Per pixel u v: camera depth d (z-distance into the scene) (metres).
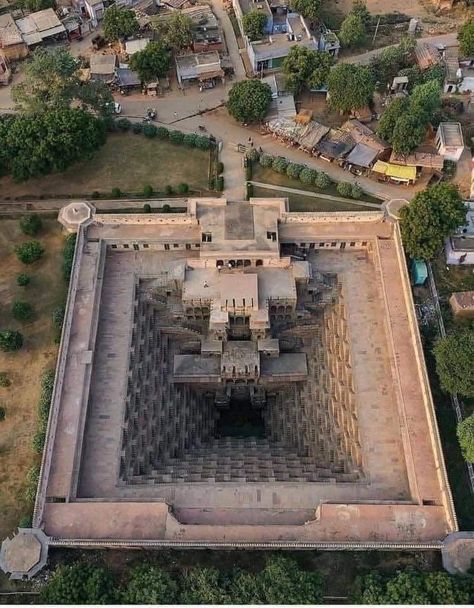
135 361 85.88
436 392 84.19
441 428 81.94
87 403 79.88
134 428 82.19
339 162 114.00
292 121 119.06
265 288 89.06
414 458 74.69
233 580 68.06
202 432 97.44
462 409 83.19
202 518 72.88
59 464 74.62
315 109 125.75
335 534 69.69
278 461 85.88
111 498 74.12
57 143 104.06
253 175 113.81
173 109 127.19
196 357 95.06
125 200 110.38
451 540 69.06
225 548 72.88
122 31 135.75
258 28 134.00
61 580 67.31
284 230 93.44
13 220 106.81
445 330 90.12
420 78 125.19
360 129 116.69
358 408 80.94
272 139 120.50
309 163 116.00
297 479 77.56
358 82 115.94
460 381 78.38
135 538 69.62
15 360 90.69
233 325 92.12
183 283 89.56
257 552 73.75
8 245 103.38
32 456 82.38
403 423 77.25
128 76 129.88
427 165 110.19
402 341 83.69
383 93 127.75
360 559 73.00
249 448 92.31
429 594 65.19
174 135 117.94
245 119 119.06
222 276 89.25
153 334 92.56
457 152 111.94
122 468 77.12
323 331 93.38
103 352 85.38
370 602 65.38
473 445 72.31
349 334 87.12
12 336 88.62
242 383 95.56
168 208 107.56
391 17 146.00
